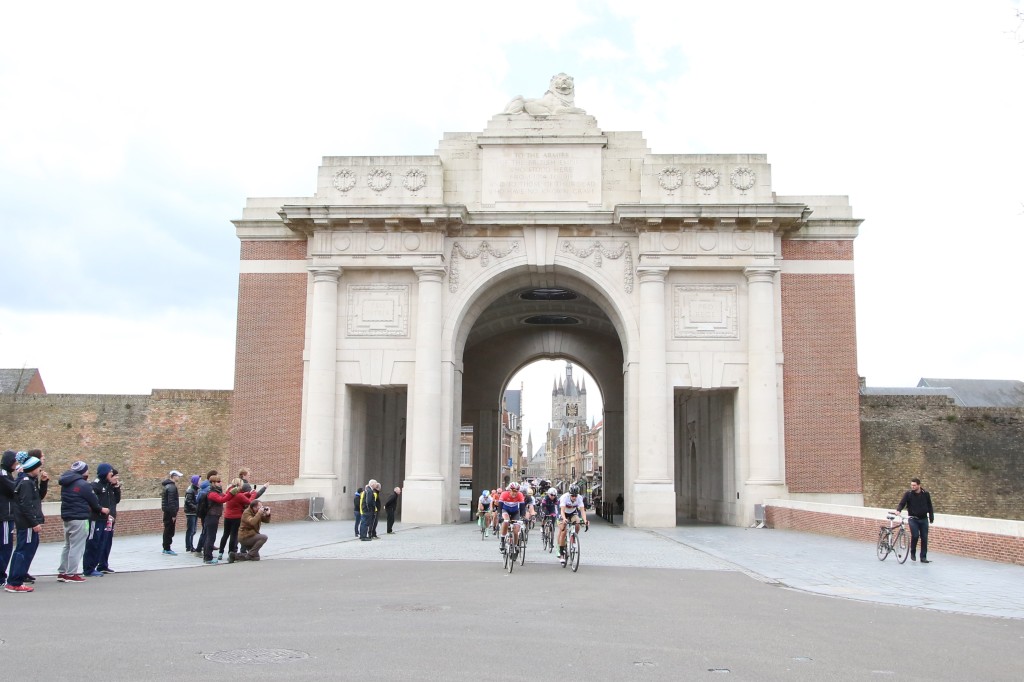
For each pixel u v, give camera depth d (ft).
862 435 158.40
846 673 35.04
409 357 142.72
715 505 155.63
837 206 144.36
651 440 136.26
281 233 146.82
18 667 33.09
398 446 182.39
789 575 68.80
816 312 140.77
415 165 143.33
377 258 142.20
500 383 216.13
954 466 156.35
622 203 140.87
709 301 141.28
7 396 176.76
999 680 34.42
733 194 140.87
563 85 148.36
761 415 136.26
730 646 40.09
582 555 84.48
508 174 144.66
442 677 32.81
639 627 44.62
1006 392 248.52
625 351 145.48
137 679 31.58
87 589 55.72
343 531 112.78
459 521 146.82
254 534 75.31
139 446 170.91
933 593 58.85
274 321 145.07
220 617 45.39
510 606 50.80
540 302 185.68
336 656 36.04
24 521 54.13
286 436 142.31
